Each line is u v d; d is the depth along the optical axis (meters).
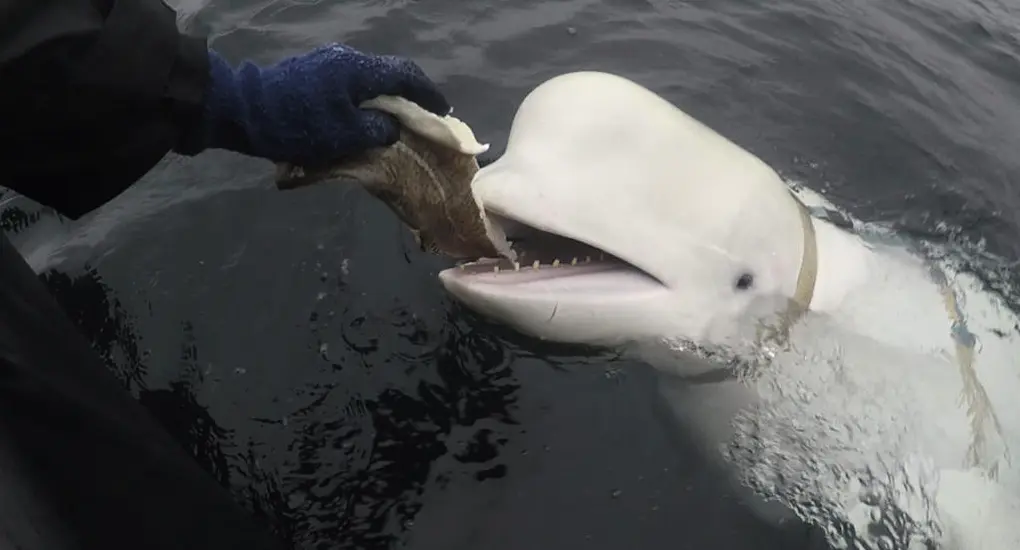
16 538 1.77
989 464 3.82
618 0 6.45
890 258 4.46
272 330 3.79
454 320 3.85
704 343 3.68
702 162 3.61
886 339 3.99
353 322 3.84
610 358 3.76
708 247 3.56
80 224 4.23
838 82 6.08
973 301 4.52
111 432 2.19
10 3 1.94
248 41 5.64
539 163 3.36
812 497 3.67
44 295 2.21
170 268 4.01
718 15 6.52
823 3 6.86
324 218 4.28
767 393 3.92
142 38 2.21
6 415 1.90
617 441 3.54
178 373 3.61
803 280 3.83
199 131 2.43
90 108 2.13
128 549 2.14
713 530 3.35
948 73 6.40
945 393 3.89
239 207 4.30
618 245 3.41
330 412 3.51
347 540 3.15
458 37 5.85
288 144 2.63
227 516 2.57
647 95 3.61
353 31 5.79
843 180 5.36
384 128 2.85
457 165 3.07
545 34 5.99
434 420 3.52
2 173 2.21
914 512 3.69
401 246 4.18
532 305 3.39
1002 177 5.49
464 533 3.21
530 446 3.48
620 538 3.25
